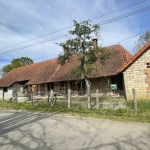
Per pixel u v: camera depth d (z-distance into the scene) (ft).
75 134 19.81
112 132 20.02
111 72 55.88
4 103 59.88
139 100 36.55
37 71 88.28
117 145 15.94
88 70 36.91
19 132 21.72
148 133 19.16
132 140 17.13
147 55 43.83
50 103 47.47
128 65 45.52
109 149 15.07
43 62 95.55
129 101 37.45
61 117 30.25
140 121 24.50
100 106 38.22
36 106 45.57
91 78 64.28
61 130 21.79
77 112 33.88
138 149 14.88
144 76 43.86
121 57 61.72
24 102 56.80
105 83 62.59
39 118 30.40
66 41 38.11
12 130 22.88
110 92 61.11
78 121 26.43
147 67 43.70
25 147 16.33
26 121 28.40
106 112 31.91
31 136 19.77
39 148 15.90
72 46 38.24
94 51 37.24
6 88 95.86
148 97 42.88
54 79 70.08
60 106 42.16
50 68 82.69
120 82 59.98
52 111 37.06
